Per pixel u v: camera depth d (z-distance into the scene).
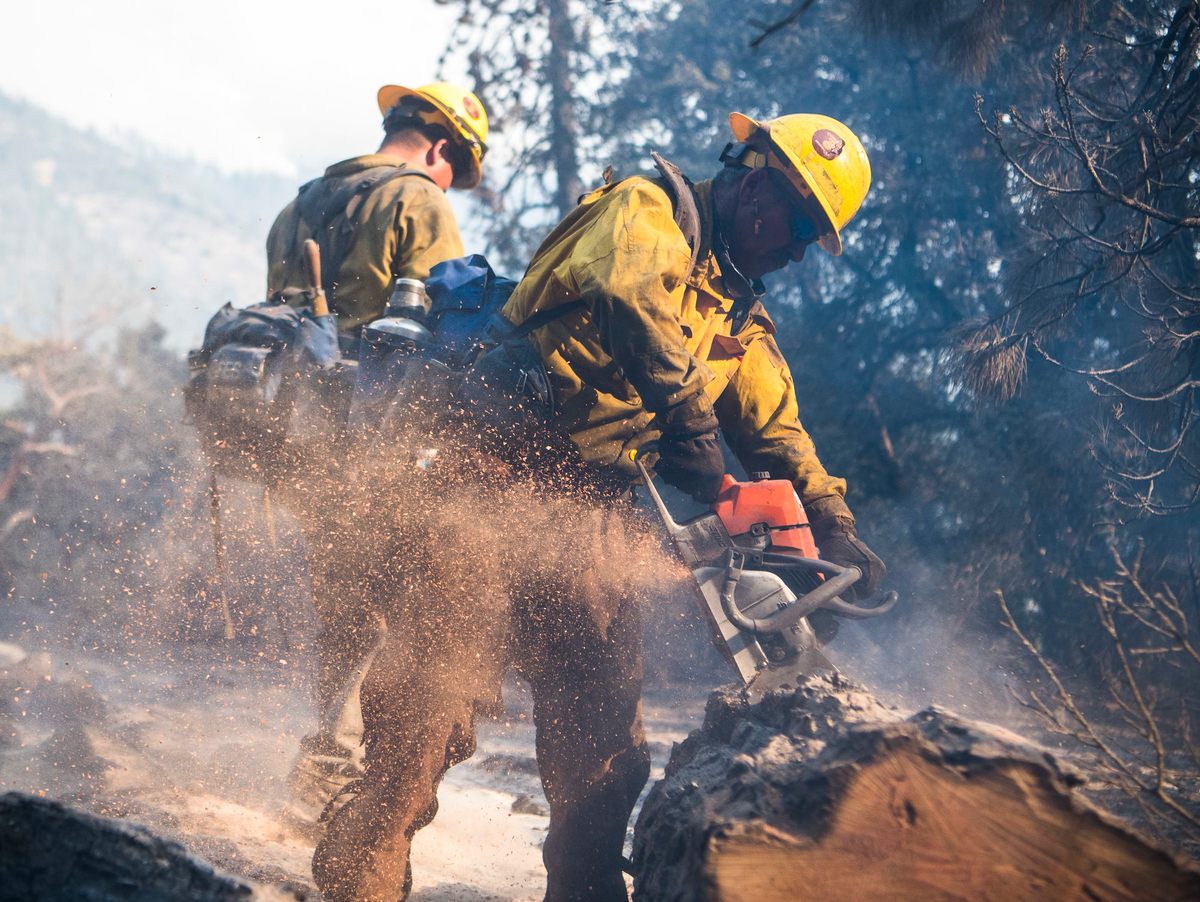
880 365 12.77
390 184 4.02
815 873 1.76
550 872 2.85
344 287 3.96
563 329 2.81
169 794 3.77
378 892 2.70
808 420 12.80
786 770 1.92
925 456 11.86
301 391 3.59
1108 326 8.00
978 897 1.72
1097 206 6.04
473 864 3.73
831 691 2.20
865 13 7.42
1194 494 6.72
